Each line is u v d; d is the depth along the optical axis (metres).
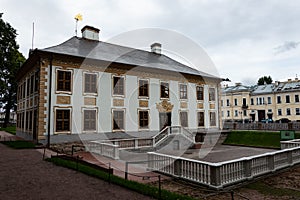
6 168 9.74
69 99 18.41
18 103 27.80
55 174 8.79
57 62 18.22
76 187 7.22
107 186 7.39
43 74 17.58
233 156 16.94
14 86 38.75
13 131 32.94
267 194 7.62
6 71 29.75
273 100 53.12
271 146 22.86
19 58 37.22
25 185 7.33
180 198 6.33
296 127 30.34
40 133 17.08
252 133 27.30
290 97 51.09
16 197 6.23
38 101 17.48
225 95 58.91
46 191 6.78
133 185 7.29
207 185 8.05
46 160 11.54
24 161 11.30
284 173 10.60
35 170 9.41
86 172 8.94
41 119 17.19
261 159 9.95
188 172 8.87
